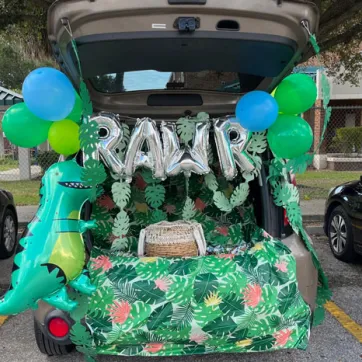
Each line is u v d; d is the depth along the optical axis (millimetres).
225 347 2531
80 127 2279
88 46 2258
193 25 2109
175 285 2445
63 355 3232
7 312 2236
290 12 2137
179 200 3637
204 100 3287
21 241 2342
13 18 6754
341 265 5285
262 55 2463
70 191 2434
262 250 2664
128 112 3328
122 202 2672
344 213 5238
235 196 2797
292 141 2635
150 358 3152
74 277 2361
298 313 2578
